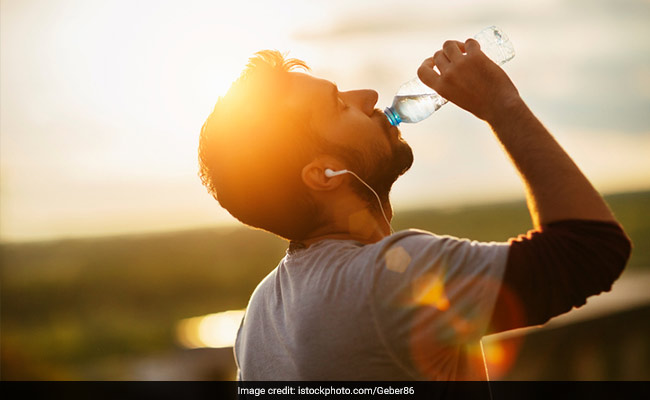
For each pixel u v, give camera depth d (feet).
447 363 3.51
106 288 39.11
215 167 4.06
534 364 10.88
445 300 3.27
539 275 3.18
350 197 3.88
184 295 35.42
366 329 3.38
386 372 3.38
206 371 12.66
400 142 4.16
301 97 3.88
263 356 3.86
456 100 3.82
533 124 3.52
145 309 34.55
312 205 3.90
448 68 3.84
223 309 31.83
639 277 14.55
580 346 11.45
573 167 3.39
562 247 3.19
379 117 4.17
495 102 3.65
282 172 3.87
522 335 10.85
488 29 5.69
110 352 27.53
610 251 3.20
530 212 3.46
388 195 4.12
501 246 3.31
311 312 3.56
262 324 3.99
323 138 3.84
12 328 34.45
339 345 3.43
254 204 3.95
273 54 4.18
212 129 4.09
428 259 3.34
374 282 3.38
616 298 12.70
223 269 36.63
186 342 14.16
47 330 33.35
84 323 33.81
